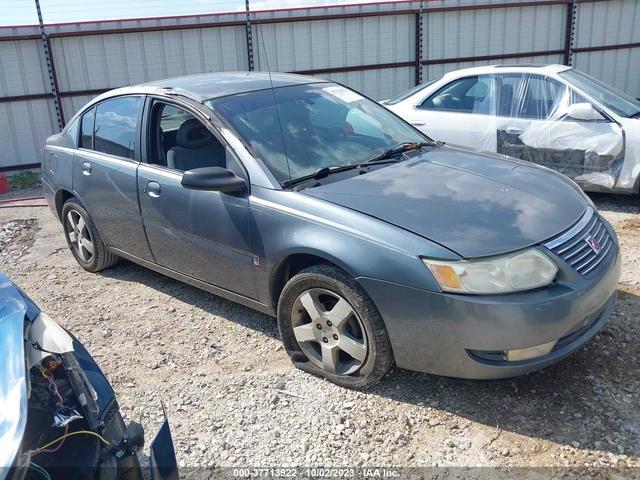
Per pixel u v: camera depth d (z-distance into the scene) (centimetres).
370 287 308
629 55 1350
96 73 1099
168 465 214
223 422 322
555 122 644
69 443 211
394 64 1226
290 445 301
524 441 291
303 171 372
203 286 419
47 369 222
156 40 1111
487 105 688
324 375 348
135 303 475
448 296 289
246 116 399
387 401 326
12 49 1044
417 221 314
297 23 1161
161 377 369
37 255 612
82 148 512
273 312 374
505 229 308
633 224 588
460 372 300
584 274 307
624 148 611
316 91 452
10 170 1086
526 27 1273
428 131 716
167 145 438
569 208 342
